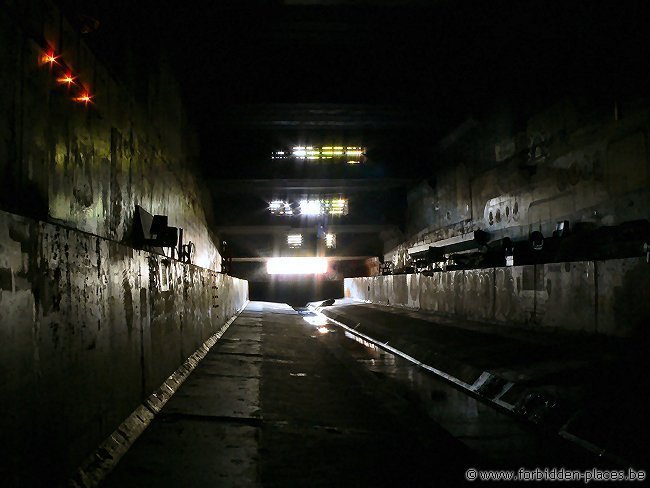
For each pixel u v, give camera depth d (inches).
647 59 442.0
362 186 1084.5
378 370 469.1
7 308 111.7
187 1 469.7
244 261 1574.8
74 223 194.1
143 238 304.2
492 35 598.5
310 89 748.0
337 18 580.7
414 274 913.5
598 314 401.7
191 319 390.6
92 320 166.7
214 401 275.9
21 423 117.3
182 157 597.9
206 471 178.5
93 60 221.0
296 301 1877.5
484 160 773.9
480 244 753.0
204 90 686.5
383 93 753.0
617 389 273.1
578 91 540.1
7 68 138.5
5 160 136.3
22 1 148.9
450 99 760.3
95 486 153.4
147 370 243.1
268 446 210.2
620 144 479.5
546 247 549.0
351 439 227.8
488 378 362.3
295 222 1236.5
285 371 390.6
